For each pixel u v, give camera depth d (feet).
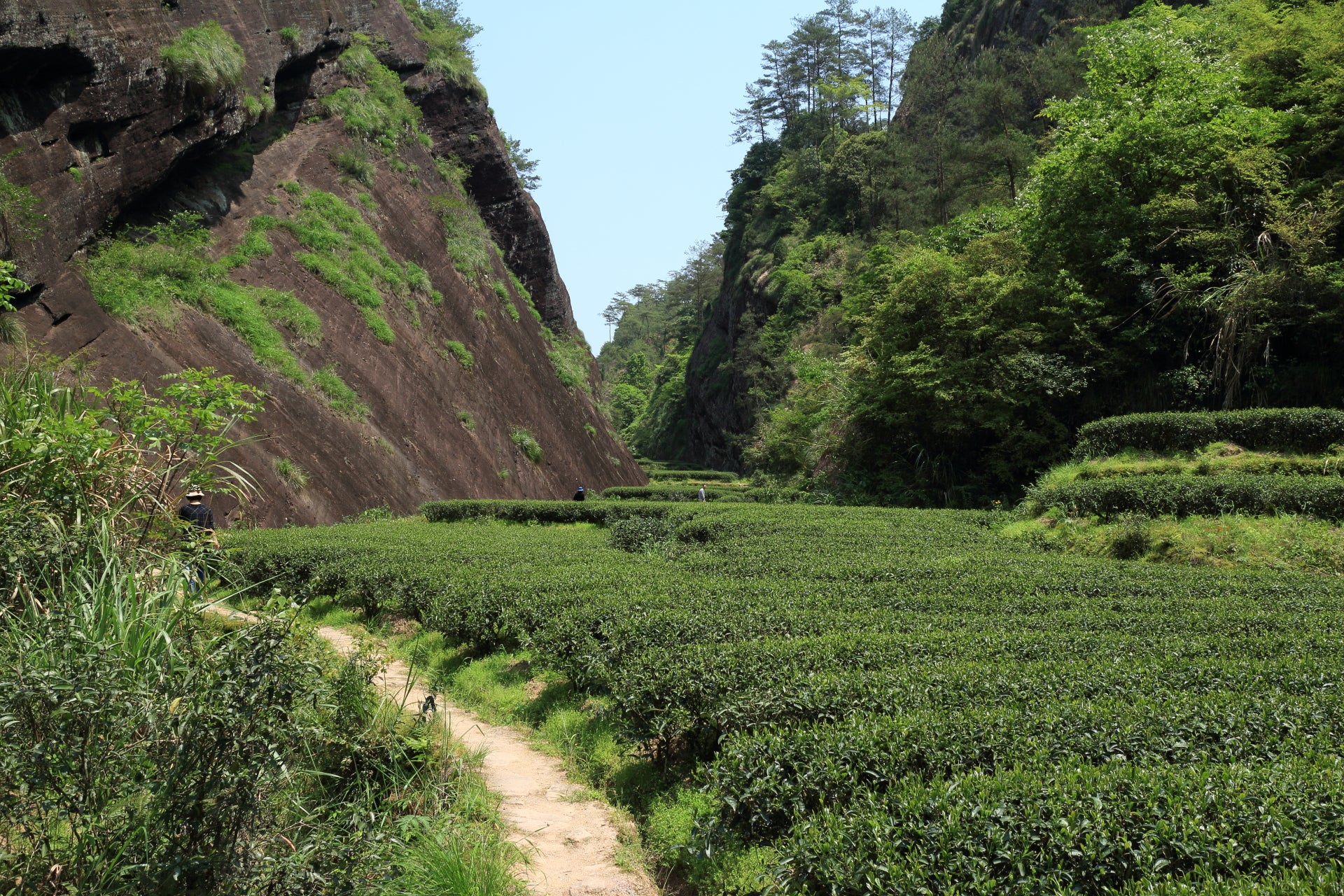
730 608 28.50
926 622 26.73
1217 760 15.14
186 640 14.74
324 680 15.75
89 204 69.97
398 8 138.21
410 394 96.37
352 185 107.76
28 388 21.90
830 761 15.21
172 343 69.00
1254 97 79.97
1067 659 22.02
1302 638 22.89
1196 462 52.70
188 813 11.43
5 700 10.87
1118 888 11.55
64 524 19.12
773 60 283.18
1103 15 161.48
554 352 148.46
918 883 11.65
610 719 22.89
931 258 85.30
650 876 16.52
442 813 16.51
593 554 44.73
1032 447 76.33
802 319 196.75
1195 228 70.69
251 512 64.23
